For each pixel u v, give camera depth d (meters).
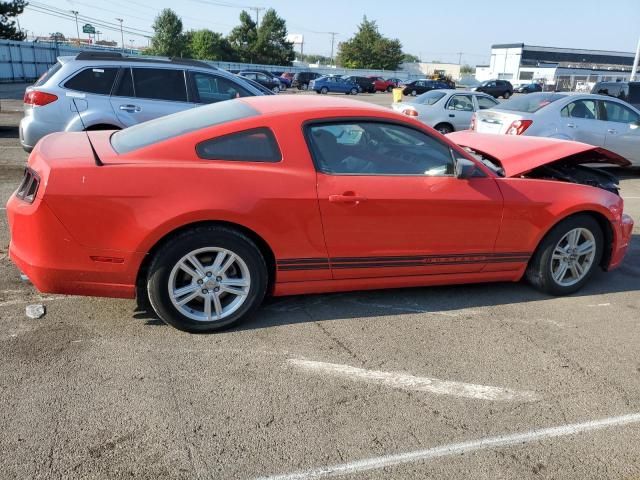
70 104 6.93
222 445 2.52
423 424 2.75
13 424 2.57
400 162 3.76
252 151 3.44
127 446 2.48
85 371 3.03
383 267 3.79
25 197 3.24
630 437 2.74
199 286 3.42
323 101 3.93
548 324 3.95
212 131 3.41
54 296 3.93
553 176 4.61
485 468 2.47
